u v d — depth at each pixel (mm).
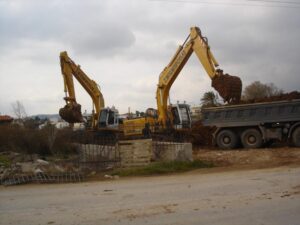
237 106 26500
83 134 25203
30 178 15625
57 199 11602
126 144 19375
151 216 9016
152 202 10555
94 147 19734
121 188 13297
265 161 19938
